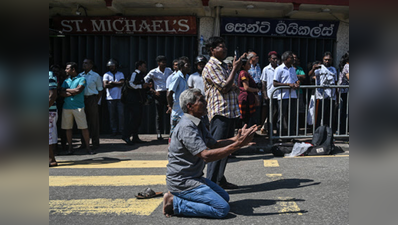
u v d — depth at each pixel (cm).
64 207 408
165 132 963
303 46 984
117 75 925
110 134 962
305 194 425
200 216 365
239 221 348
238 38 965
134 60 970
